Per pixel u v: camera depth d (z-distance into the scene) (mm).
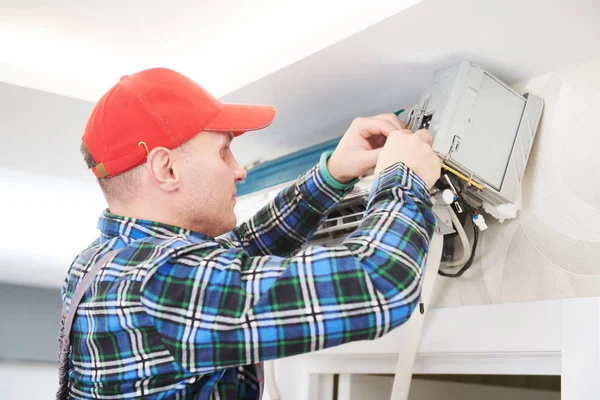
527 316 1108
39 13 1489
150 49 1643
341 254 779
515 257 1255
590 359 987
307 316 751
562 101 1222
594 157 1141
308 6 1348
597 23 1055
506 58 1219
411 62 1272
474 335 1195
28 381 4738
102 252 911
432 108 1163
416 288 781
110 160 917
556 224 1188
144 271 797
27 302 4969
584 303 1017
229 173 973
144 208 933
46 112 1683
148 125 903
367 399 1623
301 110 1563
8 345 4859
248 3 1365
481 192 1176
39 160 2008
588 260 1121
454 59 1242
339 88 1427
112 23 1517
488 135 1158
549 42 1140
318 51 1265
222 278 785
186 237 874
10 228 2824
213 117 944
